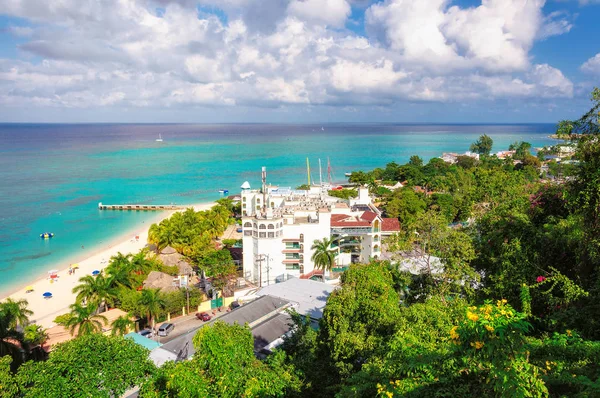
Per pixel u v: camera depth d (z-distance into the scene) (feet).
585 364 52.75
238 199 583.58
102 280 245.65
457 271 117.60
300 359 110.01
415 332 78.59
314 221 314.14
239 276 311.27
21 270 353.10
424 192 582.76
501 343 48.67
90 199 647.97
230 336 92.89
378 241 322.14
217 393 77.77
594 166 80.12
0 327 183.93
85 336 106.42
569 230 89.10
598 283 77.05
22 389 97.86
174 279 282.56
